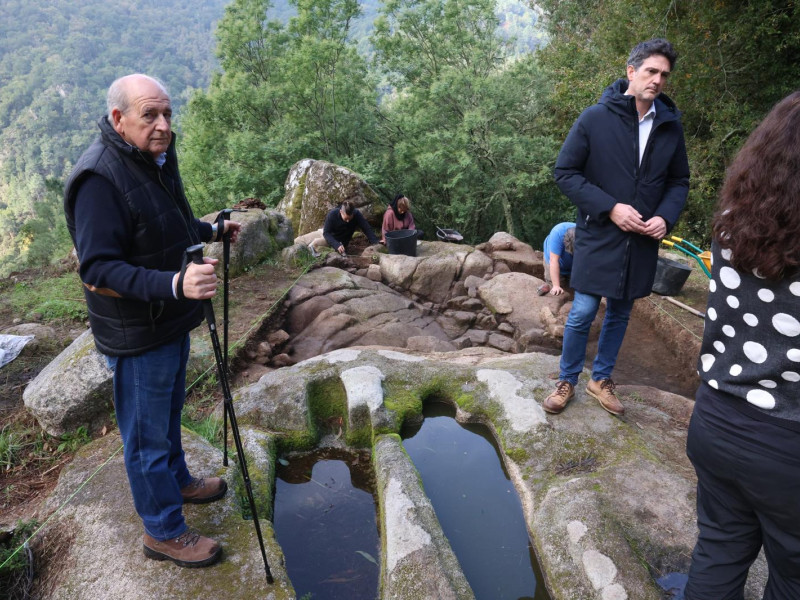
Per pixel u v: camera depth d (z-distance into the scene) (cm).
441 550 231
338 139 1546
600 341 315
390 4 1498
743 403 143
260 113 1616
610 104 272
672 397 363
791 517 140
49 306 517
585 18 1666
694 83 1010
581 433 301
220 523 241
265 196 1420
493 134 1322
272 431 324
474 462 313
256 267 630
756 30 933
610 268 281
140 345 194
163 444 206
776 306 133
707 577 165
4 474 304
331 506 286
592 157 279
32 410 324
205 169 1620
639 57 261
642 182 273
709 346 155
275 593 208
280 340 476
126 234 185
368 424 331
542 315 554
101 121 183
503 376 357
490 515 274
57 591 215
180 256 201
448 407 359
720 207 145
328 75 1508
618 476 266
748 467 141
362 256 707
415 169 1498
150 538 219
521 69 1355
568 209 1437
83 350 334
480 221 1519
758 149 133
